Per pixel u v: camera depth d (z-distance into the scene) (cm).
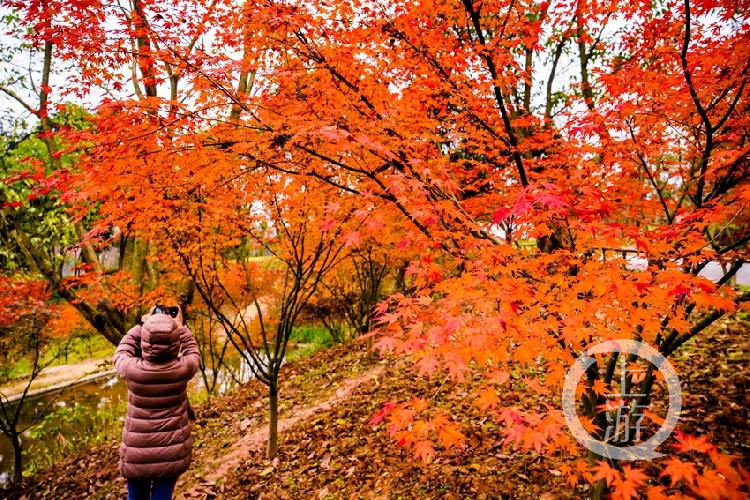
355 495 400
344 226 312
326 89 299
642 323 231
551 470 360
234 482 490
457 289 239
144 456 305
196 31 358
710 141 270
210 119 278
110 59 352
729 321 623
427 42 319
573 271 278
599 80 337
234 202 504
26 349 888
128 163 292
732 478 149
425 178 263
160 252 705
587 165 351
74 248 390
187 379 328
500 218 221
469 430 455
